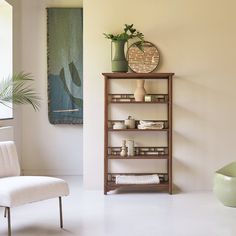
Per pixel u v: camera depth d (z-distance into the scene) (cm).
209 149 431
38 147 519
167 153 427
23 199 262
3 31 478
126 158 407
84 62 430
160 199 388
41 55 516
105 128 410
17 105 497
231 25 427
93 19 429
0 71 478
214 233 283
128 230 290
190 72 429
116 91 430
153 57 426
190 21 427
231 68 429
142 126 411
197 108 430
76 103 514
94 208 353
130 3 427
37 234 282
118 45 407
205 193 416
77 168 522
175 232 285
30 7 514
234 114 430
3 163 304
